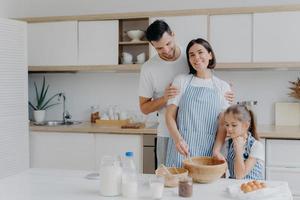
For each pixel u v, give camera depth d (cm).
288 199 146
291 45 323
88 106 410
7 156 344
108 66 363
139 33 368
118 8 397
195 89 206
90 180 180
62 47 374
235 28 333
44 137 363
